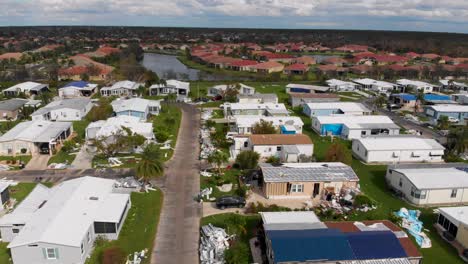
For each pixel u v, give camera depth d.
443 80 140.38
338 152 59.53
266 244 37.38
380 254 33.81
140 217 44.38
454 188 49.22
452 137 71.00
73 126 81.38
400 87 130.12
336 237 35.19
